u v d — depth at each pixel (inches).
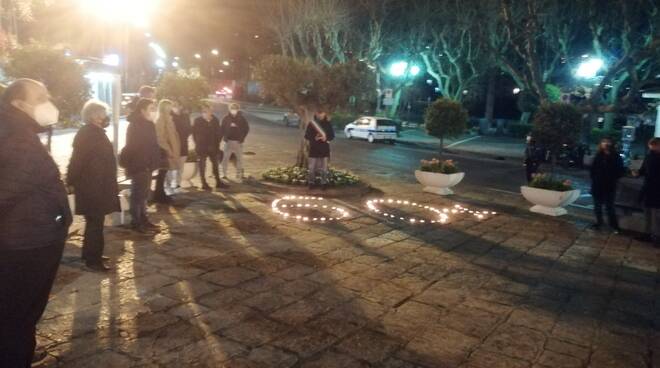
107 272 227.9
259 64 480.7
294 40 1632.6
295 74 462.9
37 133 129.6
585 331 201.3
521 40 996.6
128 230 295.6
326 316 198.2
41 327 173.8
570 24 1133.1
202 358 161.0
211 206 374.0
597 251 322.3
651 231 352.2
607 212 379.6
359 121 1187.3
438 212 409.4
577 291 246.8
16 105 125.1
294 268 250.7
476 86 1683.1
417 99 2206.0
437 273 259.3
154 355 161.0
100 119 221.3
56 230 127.0
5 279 121.2
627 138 962.1
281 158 711.1
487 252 304.2
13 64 305.9
